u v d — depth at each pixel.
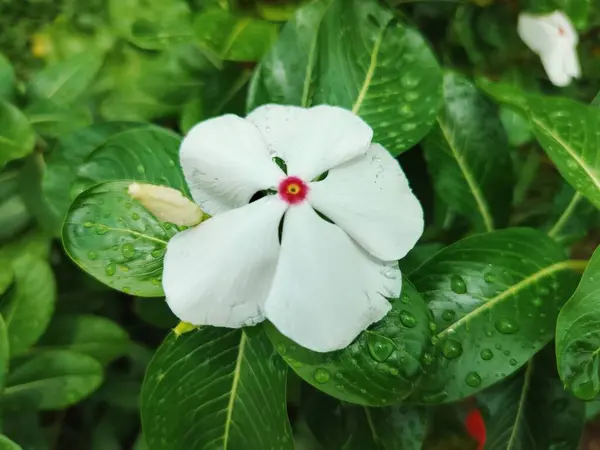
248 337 0.15
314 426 0.19
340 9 0.17
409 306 0.14
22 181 0.20
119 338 0.20
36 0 0.23
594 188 0.15
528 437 0.17
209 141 0.14
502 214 0.18
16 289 0.19
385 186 0.14
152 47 0.21
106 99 0.22
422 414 0.18
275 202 0.14
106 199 0.15
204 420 0.15
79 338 0.20
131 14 0.22
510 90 0.16
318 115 0.14
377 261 0.14
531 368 0.18
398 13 0.17
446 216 0.20
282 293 0.13
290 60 0.17
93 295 0.22
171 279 0.13
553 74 0.21
